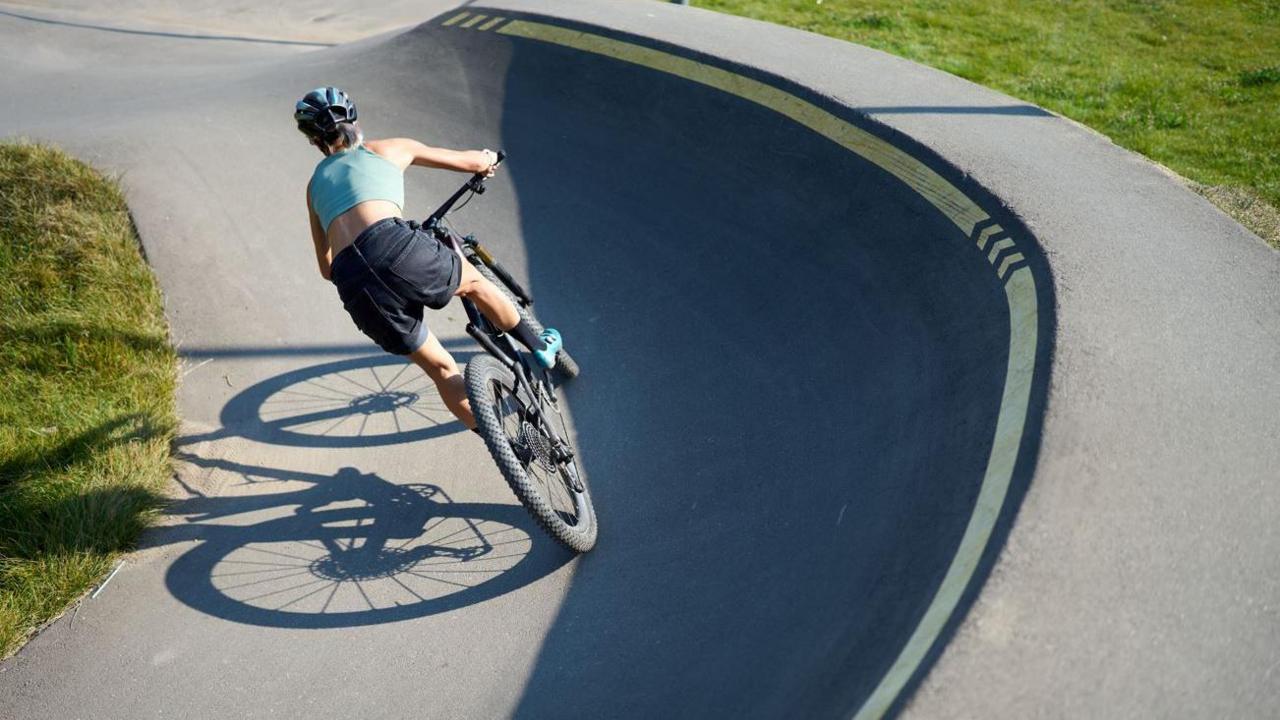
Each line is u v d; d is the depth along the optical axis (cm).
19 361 515
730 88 653
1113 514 281
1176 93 955
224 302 579
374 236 335
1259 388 338
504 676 351
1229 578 264
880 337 465
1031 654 240
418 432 477
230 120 772
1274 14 1219
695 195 611
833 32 1177
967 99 602
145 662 371
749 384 474
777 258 545
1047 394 329
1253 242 435
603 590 379
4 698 362
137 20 1242
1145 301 384
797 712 273
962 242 470
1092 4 1295
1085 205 464
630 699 327
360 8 1302
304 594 395
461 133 733
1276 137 812
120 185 678
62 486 436
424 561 405
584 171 663
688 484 426
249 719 347
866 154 557
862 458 398
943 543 303
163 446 471
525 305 440
